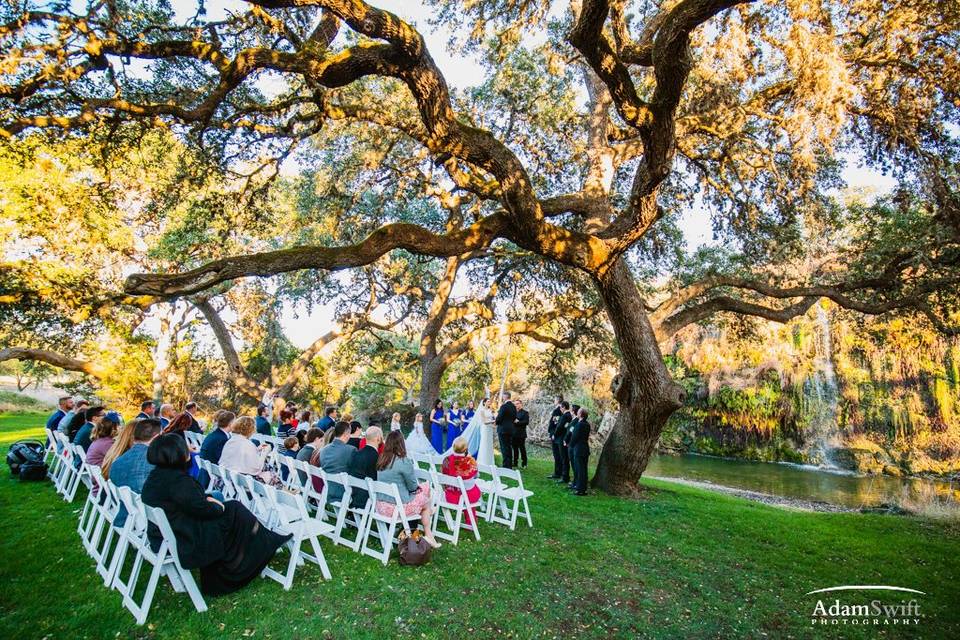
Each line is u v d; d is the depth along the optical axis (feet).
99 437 21.17
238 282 71.05
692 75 29.99
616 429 32.91
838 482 66.28
